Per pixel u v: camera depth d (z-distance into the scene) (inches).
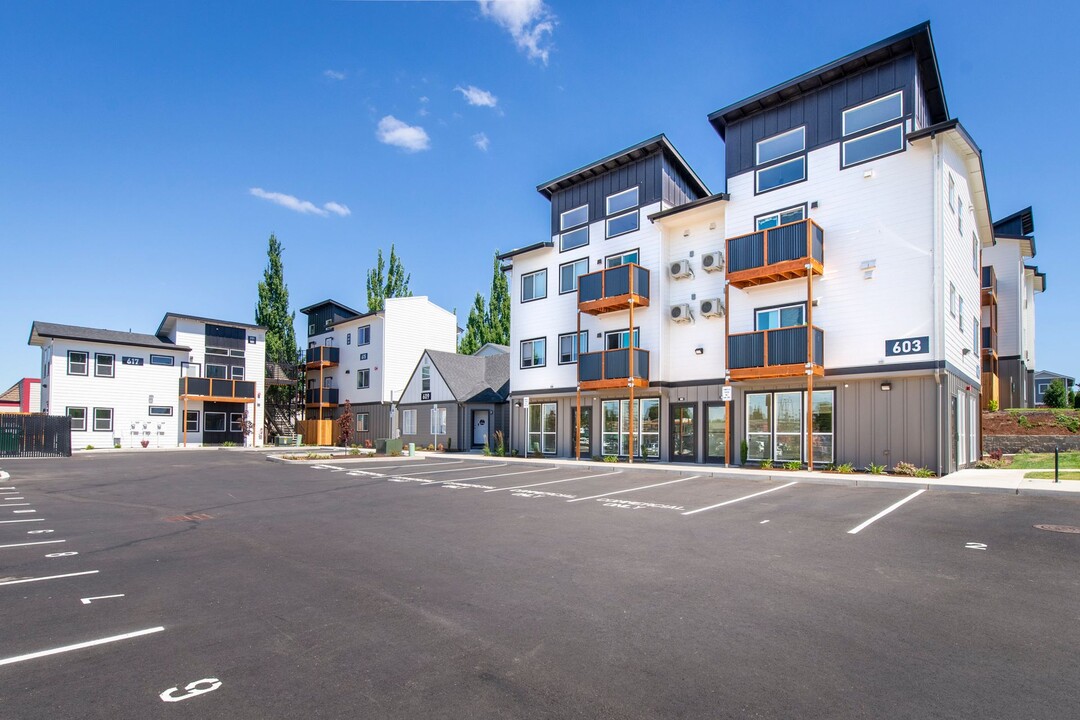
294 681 153.4
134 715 136.6
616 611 205.6
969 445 698.8
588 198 949.8
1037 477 540.1
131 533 354.0
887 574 247.9
